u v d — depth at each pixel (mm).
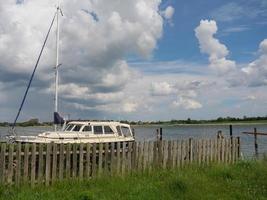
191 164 16578
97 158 13914
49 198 10969
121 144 14523
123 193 12078
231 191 13219
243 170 15961
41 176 12398
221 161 17812
